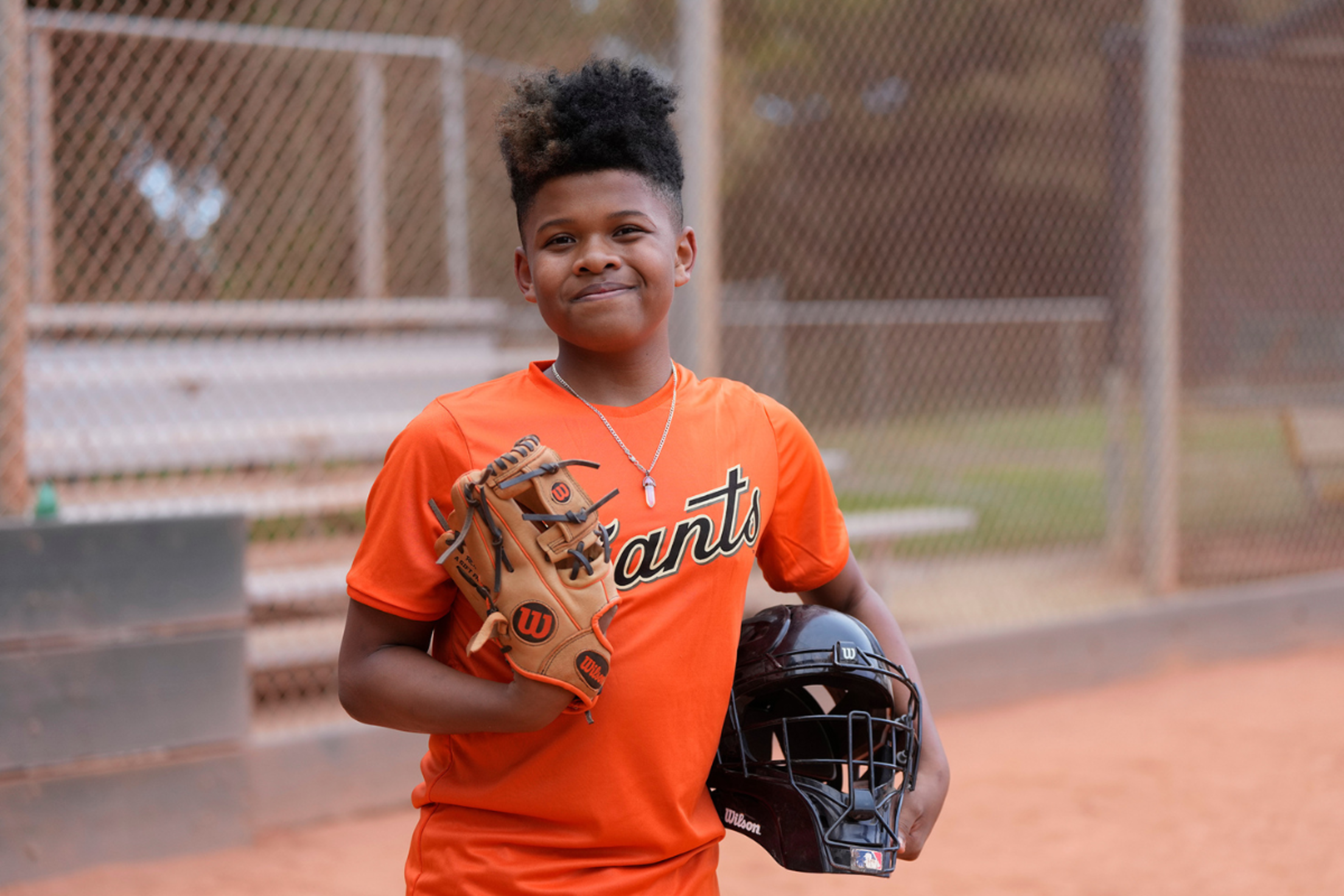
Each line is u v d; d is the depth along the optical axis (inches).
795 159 612.4
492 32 333.1
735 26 611.5
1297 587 297.7
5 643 161.5
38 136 239.6
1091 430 468.8
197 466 271.9
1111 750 218.2
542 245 69.2
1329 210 348.5
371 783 191.8
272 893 156.5
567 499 61.7
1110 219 356.8
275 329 310.5
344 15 309.7
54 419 264.2
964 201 575.8
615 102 68.5
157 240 259.9
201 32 253.6
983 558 357.1
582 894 66.7
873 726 74.7
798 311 477.4
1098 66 603.5
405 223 327.3
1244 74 345.7
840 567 82.9
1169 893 155.4
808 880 161.9
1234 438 425.7
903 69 556.4
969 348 467.8
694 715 70.0
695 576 70.6
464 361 333.1
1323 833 175.6
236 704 176.2
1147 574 279.7
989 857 168.2
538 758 67.6
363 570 69.4
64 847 164.7
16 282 173.2
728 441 74.9
